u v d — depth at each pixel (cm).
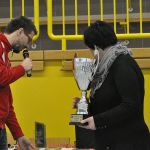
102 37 252
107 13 523
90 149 310
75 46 516
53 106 422
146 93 413
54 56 424
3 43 289
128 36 425
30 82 424
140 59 418
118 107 235
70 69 420
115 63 244
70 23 521
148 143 249
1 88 287
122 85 235
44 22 519
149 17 515
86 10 525
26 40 301
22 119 422
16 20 300
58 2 529
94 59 265
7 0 543
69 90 421
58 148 332
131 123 242
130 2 519
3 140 298
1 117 290
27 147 326
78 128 320
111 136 246
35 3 442
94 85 255
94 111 255
